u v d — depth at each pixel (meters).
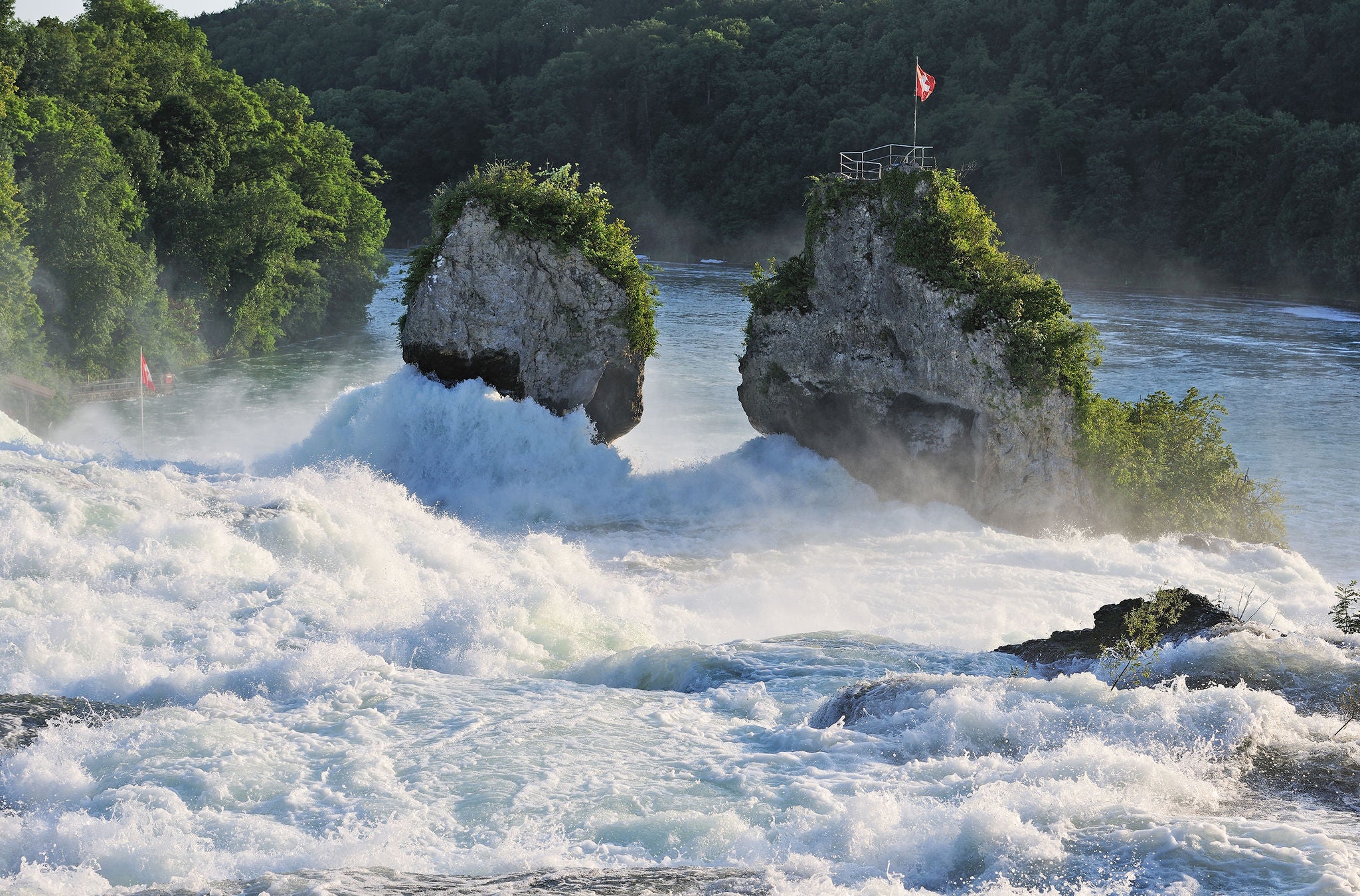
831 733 19.34
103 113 108.06
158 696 23.53
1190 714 18.20
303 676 24.58
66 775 18.34
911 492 53.22
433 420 54.28
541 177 57.00
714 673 25.06
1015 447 50.09
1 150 84.00
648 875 13.59
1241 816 14.79
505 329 54.94
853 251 53.31
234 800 17.50
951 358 50.53
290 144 131.25
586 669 26.94
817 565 45.00
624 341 57.00
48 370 84.06
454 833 16.00
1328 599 43.31
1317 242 181.12
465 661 27.12
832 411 55.19
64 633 26.36
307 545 36.84
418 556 39.12
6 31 106.44
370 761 18.95
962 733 18.52
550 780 17.92
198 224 110.75
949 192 51.72
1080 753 16.75
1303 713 19.00
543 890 13.10
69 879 14.23
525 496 52.03
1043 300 50.41
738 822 15.80
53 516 35.22
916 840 14.32
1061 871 13.09
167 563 32.94
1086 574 44.38
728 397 92.06
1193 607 26.05
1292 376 105.12
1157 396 58.62
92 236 90.44
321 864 14.85
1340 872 12.48
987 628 36.66
